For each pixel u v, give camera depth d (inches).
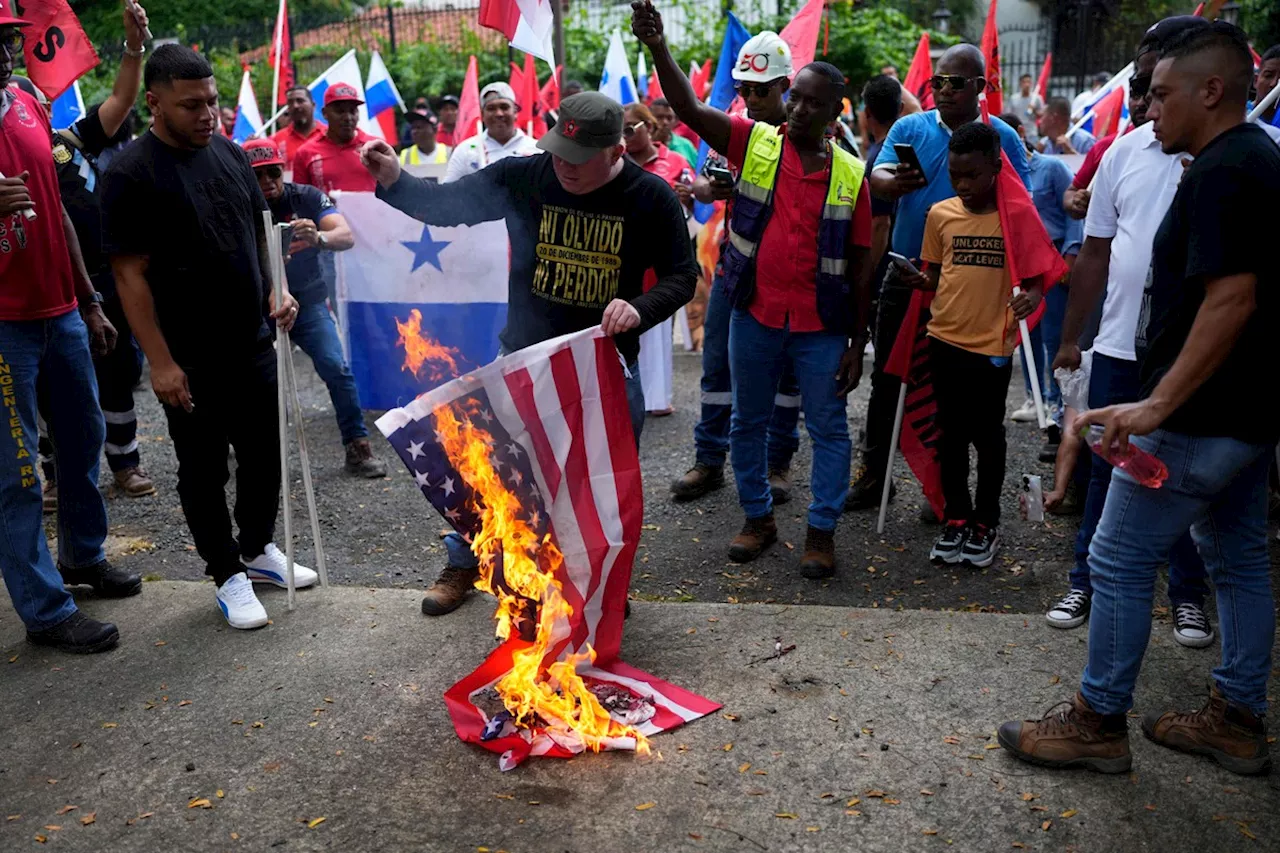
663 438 265.4
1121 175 152.3
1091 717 118.7
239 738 129.6
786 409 216.5
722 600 175.2
